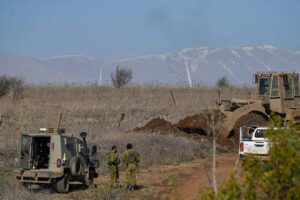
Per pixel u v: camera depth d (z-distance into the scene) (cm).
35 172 4781
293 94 7800
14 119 9444
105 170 6025
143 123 9394
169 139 7294
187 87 16050
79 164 4931
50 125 8750
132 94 14425
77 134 7638
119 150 6644
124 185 5159
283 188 1955
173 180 2966
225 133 7419
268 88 7831
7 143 6719
